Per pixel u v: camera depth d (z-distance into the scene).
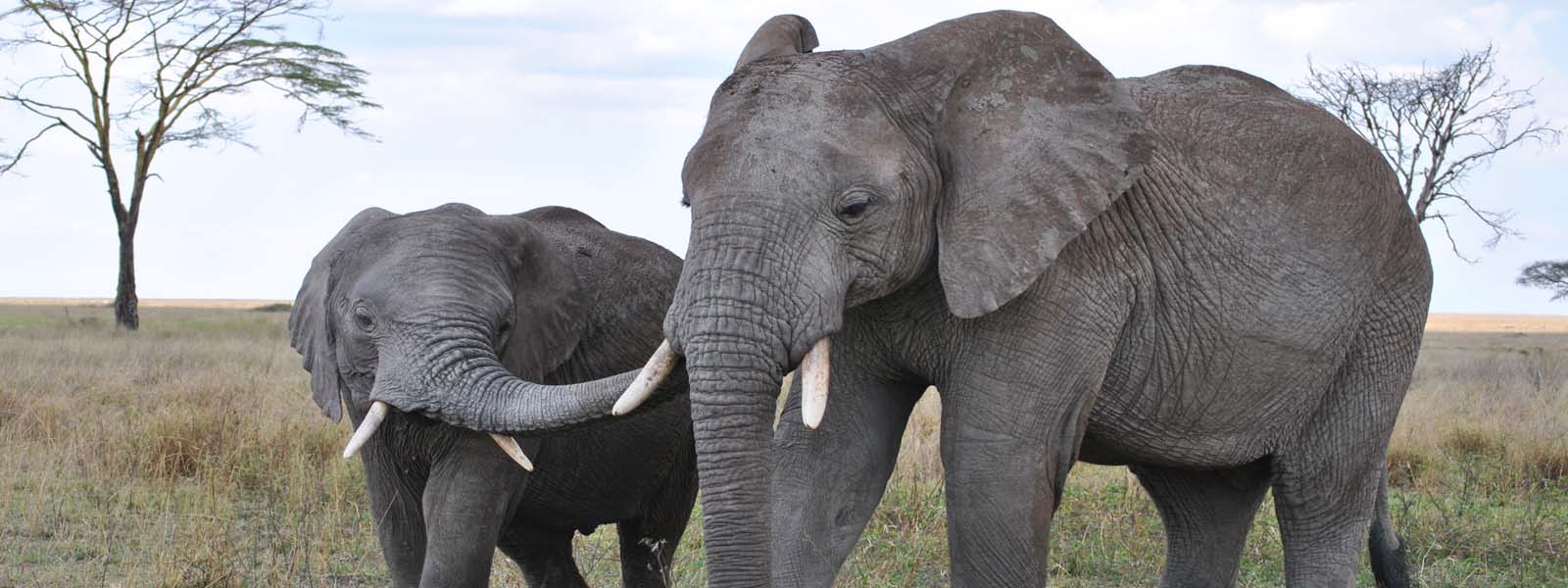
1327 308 7.03
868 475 6.68
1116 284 6.41
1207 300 6.72
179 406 15.04
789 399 6.82
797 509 6.59
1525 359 33.84
